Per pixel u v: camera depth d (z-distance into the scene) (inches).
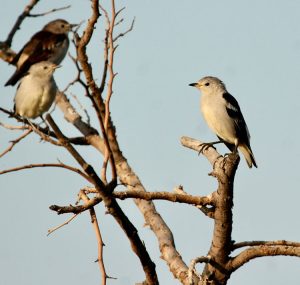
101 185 323.0
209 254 393.7
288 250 376.5
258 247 383.6
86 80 418.9
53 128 305.7
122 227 345.7
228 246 388.8
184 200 382.6
